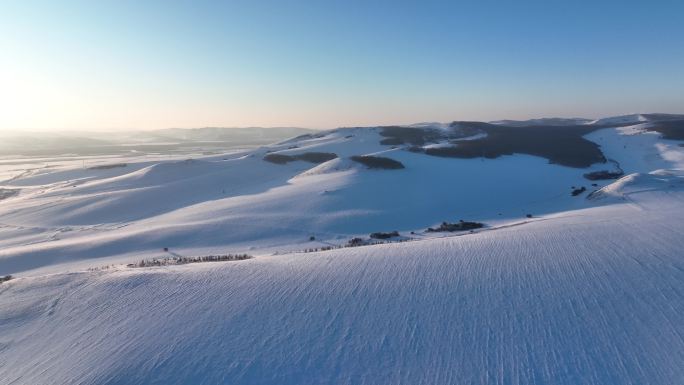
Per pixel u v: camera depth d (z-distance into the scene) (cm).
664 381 914
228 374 1030
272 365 1055
